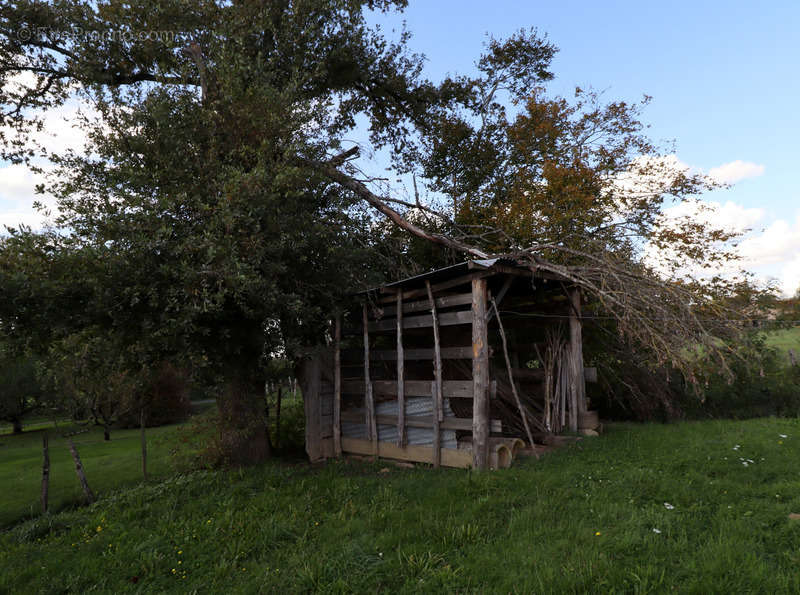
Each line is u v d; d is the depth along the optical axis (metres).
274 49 13.05
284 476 9.12
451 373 11.67
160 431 21.47
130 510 7.60
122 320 8.42
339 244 11.45
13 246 7.65
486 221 17.05
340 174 12.72
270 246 8.96
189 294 7.93
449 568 4.61
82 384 10.30
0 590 5.31
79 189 8.94
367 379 11.17
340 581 4.54
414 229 13.00
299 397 15.84
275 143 10.17
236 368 9.92
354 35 14.23
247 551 5.75
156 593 4.98
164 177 9.16
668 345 8.99
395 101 18.19
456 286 9.88
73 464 14.98
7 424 40.38
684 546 4.61
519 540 5.09
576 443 9.98
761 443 8.49
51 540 6.89
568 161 16.20
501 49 19.95
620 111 15.84
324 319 11.35
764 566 4.07
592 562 4.33
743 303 12.81
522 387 13.09
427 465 9.66
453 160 18.98
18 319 7.98
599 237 13.90
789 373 16.02
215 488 8.55
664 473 7.05
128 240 8.11
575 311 11.70
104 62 12.53
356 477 8.81
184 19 11.73
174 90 9.75
